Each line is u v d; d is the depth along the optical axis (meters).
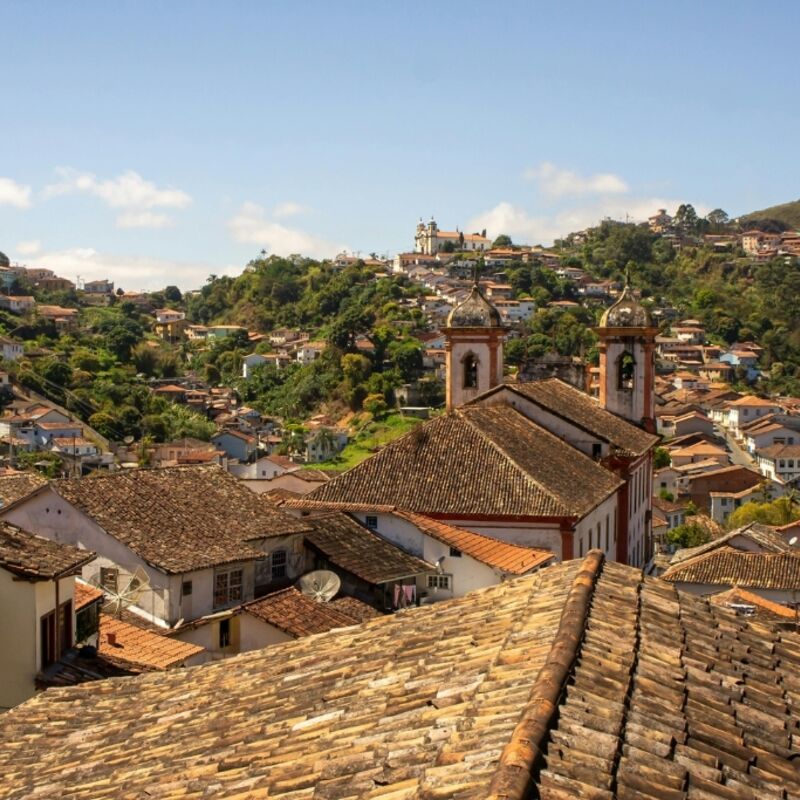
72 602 29.03
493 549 46.56
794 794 10.94
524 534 48.44
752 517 117.69
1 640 26.38
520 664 12.73
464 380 68.25
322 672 15.38
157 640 33.66
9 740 16.23
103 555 38.22
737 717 12.53
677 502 141.38
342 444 179.75
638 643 14.06
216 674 17.27
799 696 13.95
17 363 189.62
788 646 15.95
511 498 48.97
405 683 13.43
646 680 12.74
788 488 150.75
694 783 10.33
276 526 43.12
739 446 191.62
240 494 44.84
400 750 10.84
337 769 10.79
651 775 10.15
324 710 13.40
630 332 72.38
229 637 37.03
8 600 26.34
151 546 38.22
